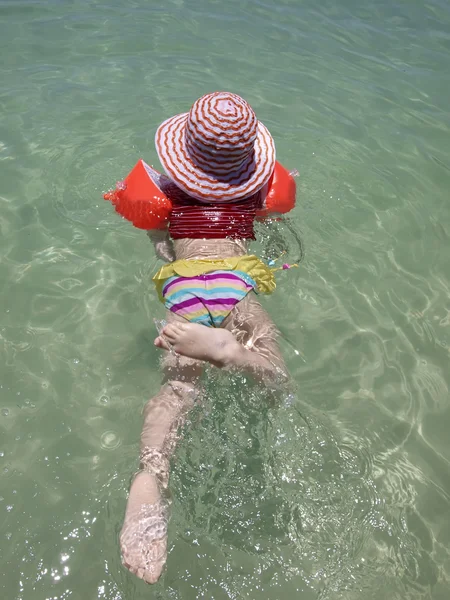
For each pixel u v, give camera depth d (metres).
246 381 1.03
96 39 2.18
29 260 1.32
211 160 1.15
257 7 2.54
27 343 1.15
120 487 0.93
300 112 1.91
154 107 1.85
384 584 0.85
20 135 1.69
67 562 0.84
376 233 1.47
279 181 1.28
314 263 1.36
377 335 1.23
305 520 0.91
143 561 0.80
